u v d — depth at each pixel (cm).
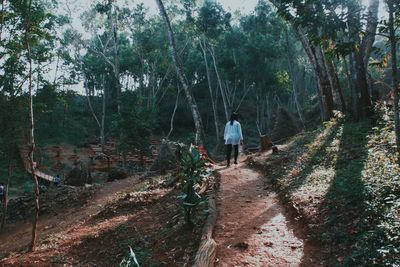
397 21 713
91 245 811
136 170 2888
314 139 1395
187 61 4822
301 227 615
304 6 673
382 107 1262
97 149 4347
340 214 592
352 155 952
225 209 768
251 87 5141
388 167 709
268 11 3894
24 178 2855
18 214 1747
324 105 1833
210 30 3756
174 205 914
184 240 648
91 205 1508
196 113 2116
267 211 731
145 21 4188
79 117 5509
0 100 1391
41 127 4681
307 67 5328
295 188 807
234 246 580
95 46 4759
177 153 1238
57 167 3388
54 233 1102
